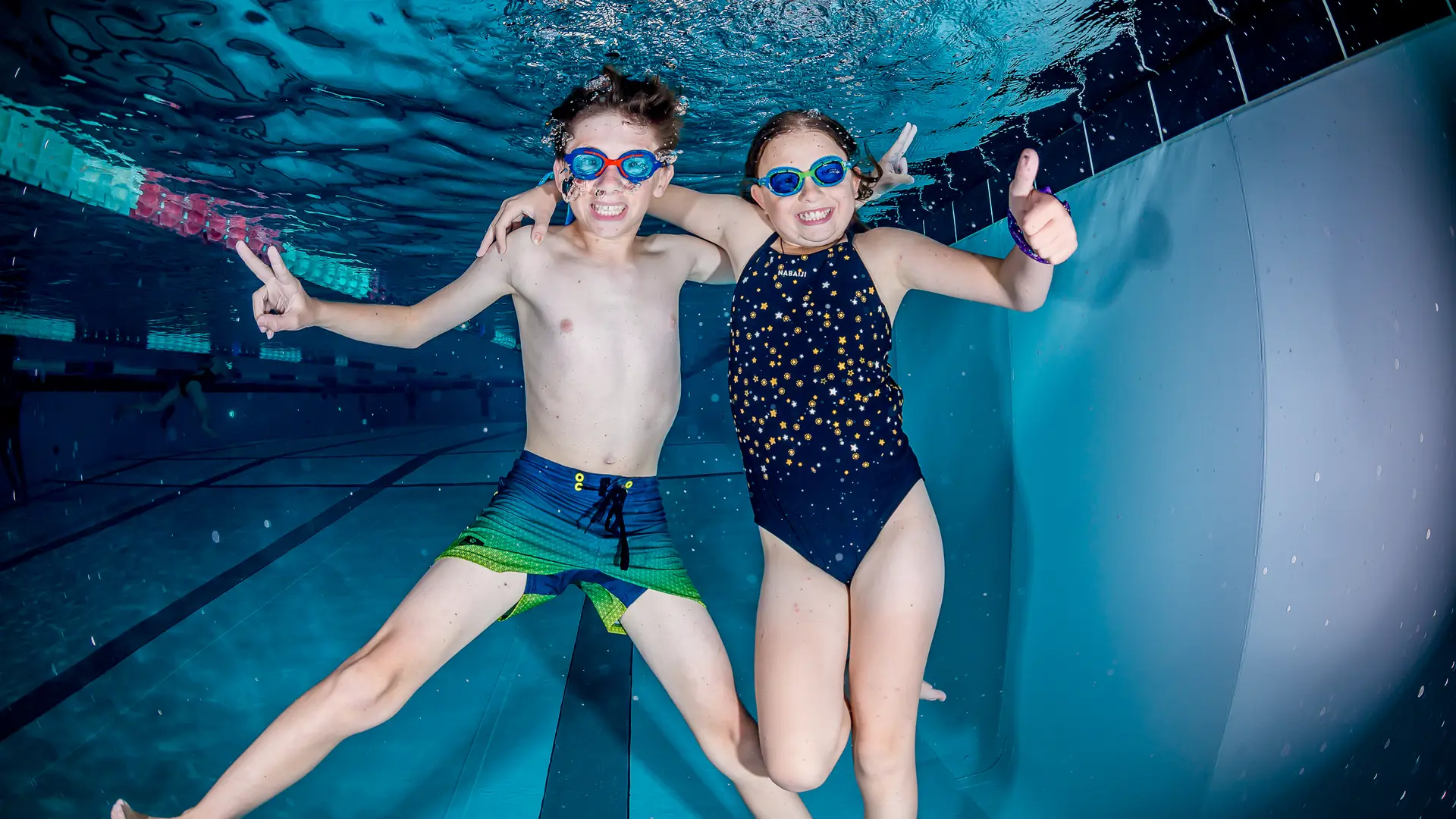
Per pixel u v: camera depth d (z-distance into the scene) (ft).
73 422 38.55
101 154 16.72
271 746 5.01
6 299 32.30
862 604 6.01
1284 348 6.43
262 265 5.68
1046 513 10.01
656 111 6.37
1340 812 5.99
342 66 12.12
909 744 5.78
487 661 12.58
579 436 6.66
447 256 28.48
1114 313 8.68
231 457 43.32
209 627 14.29
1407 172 5.48
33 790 8.65
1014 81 9.47
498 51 11.04
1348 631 6.03
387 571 17.99
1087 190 9.51
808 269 6.42
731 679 6.69
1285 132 6.36
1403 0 5.40
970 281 5.80
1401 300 5.55
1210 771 6.94
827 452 6.28
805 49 9.91
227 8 10.56
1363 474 5.89
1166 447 7.74
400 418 82.64
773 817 6.56
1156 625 7.80
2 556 20.61
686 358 66.08
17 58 12.05
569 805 8.39
